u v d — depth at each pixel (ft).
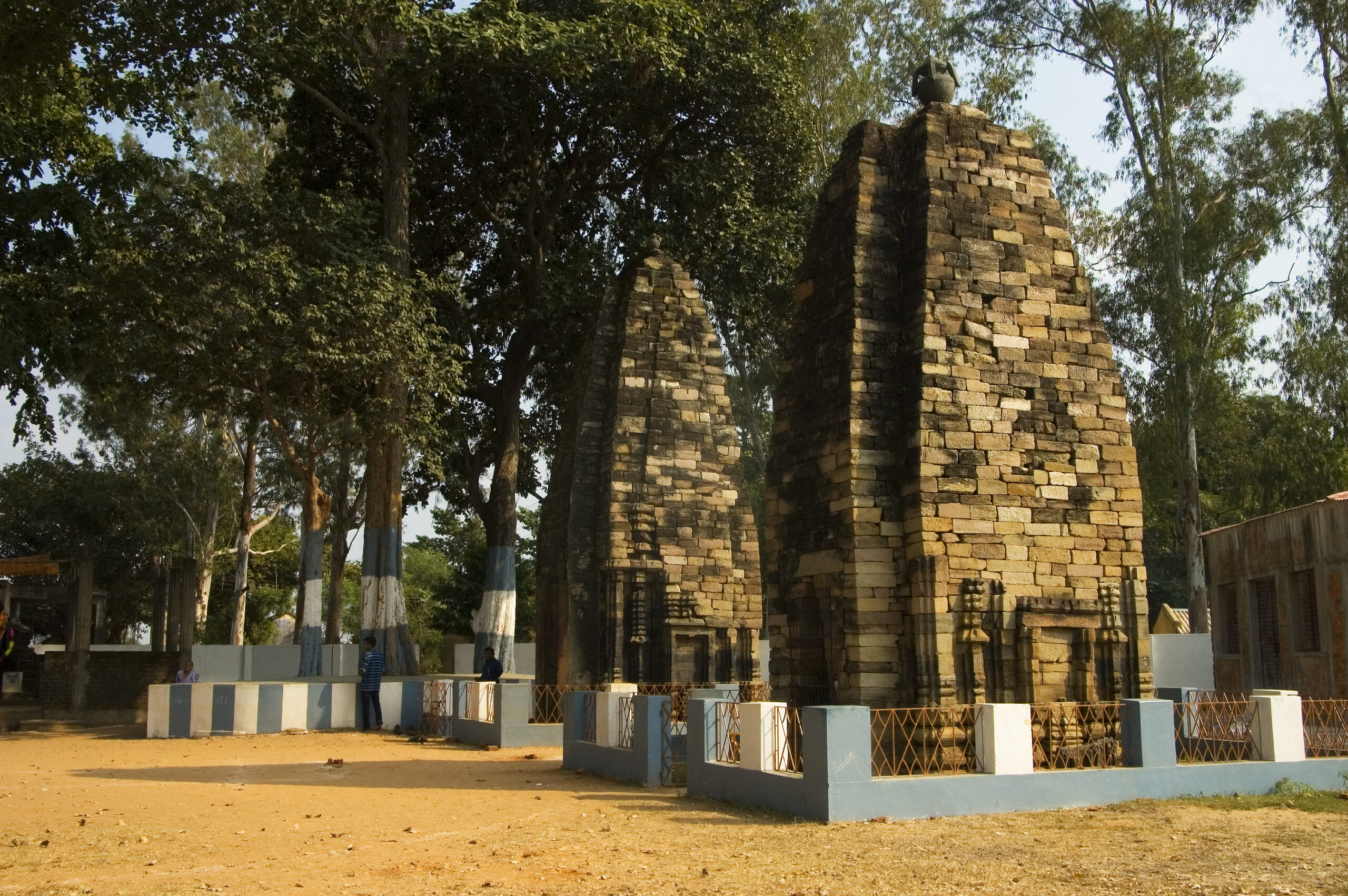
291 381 82.79
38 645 154.20
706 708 42.93
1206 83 104.42
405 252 94.48
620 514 69.92
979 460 43.19
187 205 79.66
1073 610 43.24
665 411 72.28
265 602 181.47
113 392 94.84
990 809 36.19
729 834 33.60
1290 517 75.41
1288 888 25.38
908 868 28.09
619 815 38.17
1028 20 111.14
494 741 65.51
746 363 133.49
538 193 110.52
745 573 71.82
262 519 165.99
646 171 111.86
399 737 73.61
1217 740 42.68
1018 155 47.34
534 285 108.27
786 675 46.83
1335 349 98.94
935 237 44.93
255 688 75.56
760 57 102.06
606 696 51.60
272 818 38.63
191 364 82.48
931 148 46.09
